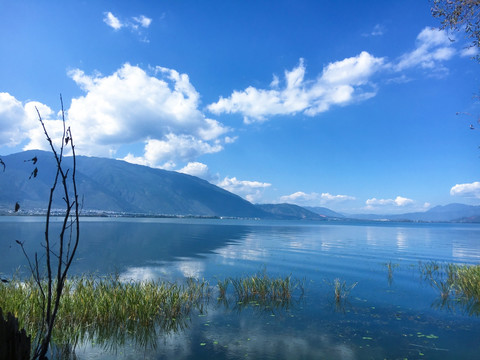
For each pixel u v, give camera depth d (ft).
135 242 154.40
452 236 257.34
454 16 29.27
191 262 90.89
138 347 31.50
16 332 11.19
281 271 78.13
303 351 31.40
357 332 36.91
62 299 37.06
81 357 28.96
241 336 35.06
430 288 59.98
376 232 322.14
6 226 256.93
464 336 35.94
